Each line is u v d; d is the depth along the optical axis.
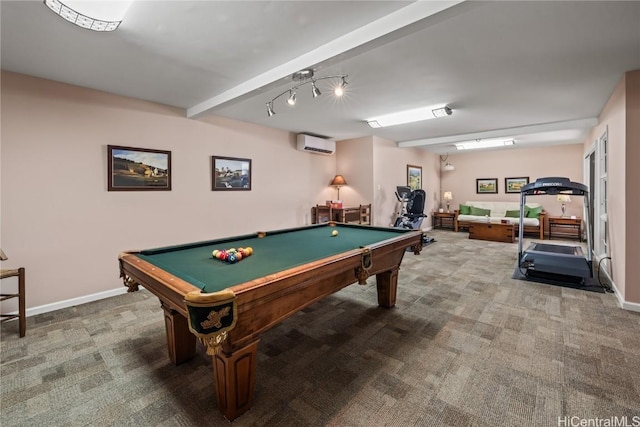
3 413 1.59
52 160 2.90
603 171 4.30
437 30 2.05
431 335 2.39
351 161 6.27
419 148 7.67
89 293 3.16
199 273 1.75
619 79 2.98
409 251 5.51
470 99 3.58
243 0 1.69
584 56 2.46
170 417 1.55
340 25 1.97
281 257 2.14
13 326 2.59
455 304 3.02
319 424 1.50
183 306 1.42
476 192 8.47
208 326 1.24
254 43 2.19
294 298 1.74
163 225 3.71
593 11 1.83
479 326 2.54
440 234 7.59
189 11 1.79
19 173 2.73
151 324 2.63
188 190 3.94
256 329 1.54
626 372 1.88
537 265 3.79
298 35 2.08
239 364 1.52
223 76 2.80
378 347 2.22
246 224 4.69
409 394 1.71
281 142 5.25
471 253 5.36
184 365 2.02
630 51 2.38
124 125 3.35
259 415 1.56
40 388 1.78
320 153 6.02
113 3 1.64
